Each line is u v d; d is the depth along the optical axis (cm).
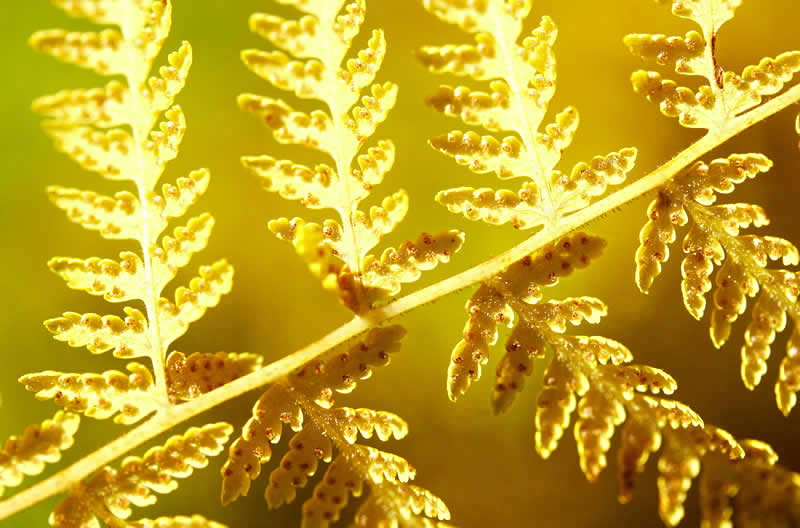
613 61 32
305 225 24
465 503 31
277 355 31
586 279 31
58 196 25
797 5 32
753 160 25
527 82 25
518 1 25
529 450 31
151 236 25
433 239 25
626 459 24
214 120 32
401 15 32
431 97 25
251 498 31
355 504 31
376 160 25
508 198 25
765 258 25
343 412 25
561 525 31
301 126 25
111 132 25
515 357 25
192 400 25
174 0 32
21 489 30
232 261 31
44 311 31
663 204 25
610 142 32
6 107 31
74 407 25
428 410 31
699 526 30
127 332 25
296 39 25
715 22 25
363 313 25
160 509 30
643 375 25
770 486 24
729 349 31
